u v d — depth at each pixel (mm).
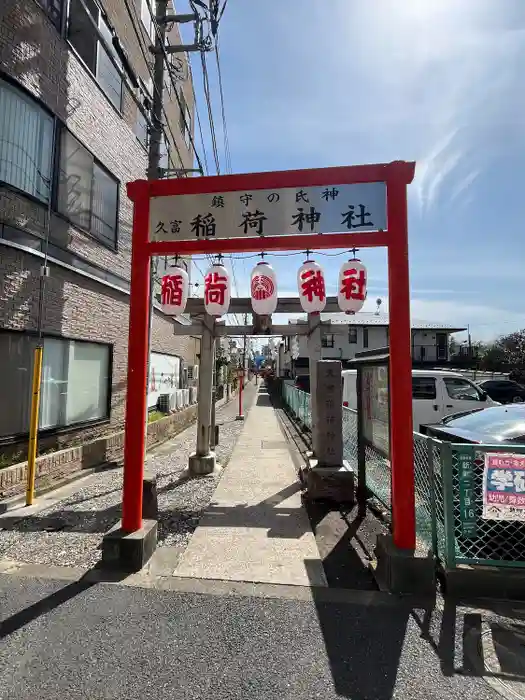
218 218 3703
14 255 5301
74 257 6602
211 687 2055
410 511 3158
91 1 7348
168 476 6398
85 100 7043
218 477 6320
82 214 6953
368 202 3520
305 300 5121
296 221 3592
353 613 2723
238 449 8742
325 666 2219
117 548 3271
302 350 31219
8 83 5238
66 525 4242
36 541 3834
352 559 3543
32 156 5664
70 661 2219
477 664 2254
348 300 4617
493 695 2039
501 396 15906
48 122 6023
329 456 5289
